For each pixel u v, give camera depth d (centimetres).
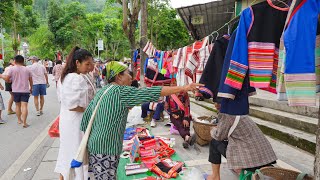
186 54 432
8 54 3522
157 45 2400
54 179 400
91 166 264
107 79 275
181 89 260
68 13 3703
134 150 411
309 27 171
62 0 3875
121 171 387
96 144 251
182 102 500
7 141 590
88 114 272
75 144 320
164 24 2280
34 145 561
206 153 474
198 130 502
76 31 3703
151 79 632
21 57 710
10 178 405
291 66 174
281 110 624
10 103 865
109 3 1551
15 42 3186
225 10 1051
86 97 315
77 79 307
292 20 174
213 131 336
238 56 213
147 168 388
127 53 4969
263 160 300
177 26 2397
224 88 228
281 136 520
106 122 249
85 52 317
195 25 1284
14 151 527
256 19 208
